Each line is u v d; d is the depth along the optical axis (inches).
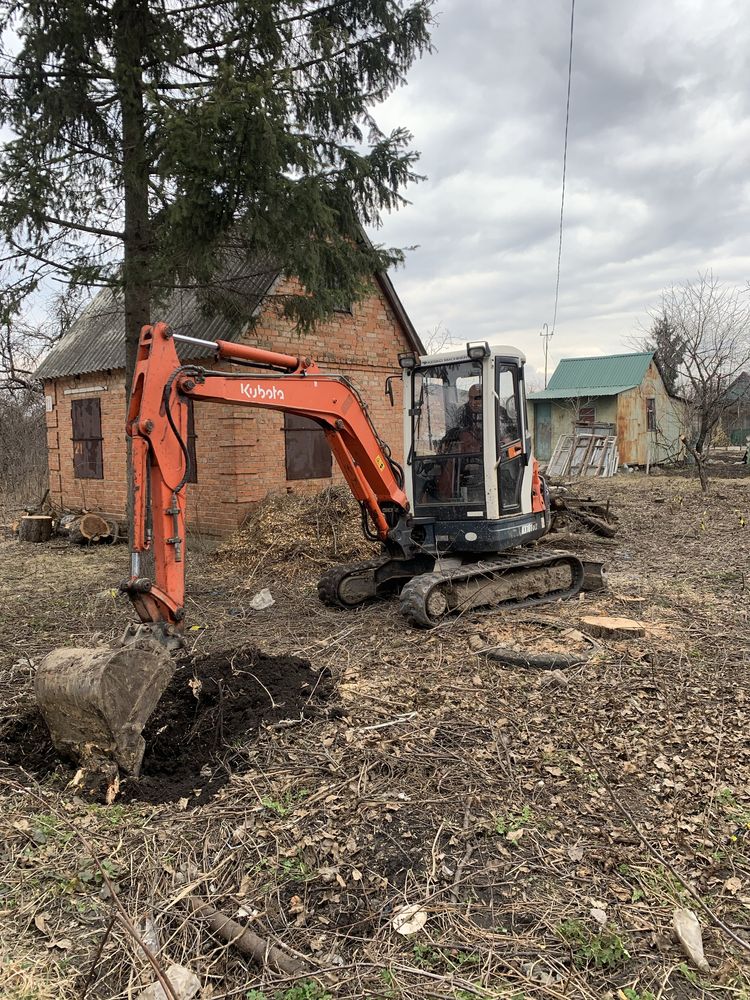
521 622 281.1
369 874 131.3
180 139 261.0
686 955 111.4
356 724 190.2
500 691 211.6
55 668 165.8
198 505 466.9
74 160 313.7
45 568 426.0
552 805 152.6
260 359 253.0
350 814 149.4
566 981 106.2
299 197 286.8
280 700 199.3
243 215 289.7
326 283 341.1
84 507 581.6
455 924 118.2
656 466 1067.3
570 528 478.9
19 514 685.9
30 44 292.4
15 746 176.7
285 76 279.3
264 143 267.6
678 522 530.6
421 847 139.0
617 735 183.6
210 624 289.3
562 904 123.0
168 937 116.5
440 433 307.3
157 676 170.2
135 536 199.8
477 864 134.0
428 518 307.1
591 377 1056.8
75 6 282.5
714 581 348.8
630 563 401.1
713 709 196.7
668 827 144.8
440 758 171.9
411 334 555.2
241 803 153.9
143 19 303.9
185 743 179.8
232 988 106.6
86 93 308.0
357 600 315.3
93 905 123.5
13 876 130.6
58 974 108.0
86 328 602.5
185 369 214.1
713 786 158.2
